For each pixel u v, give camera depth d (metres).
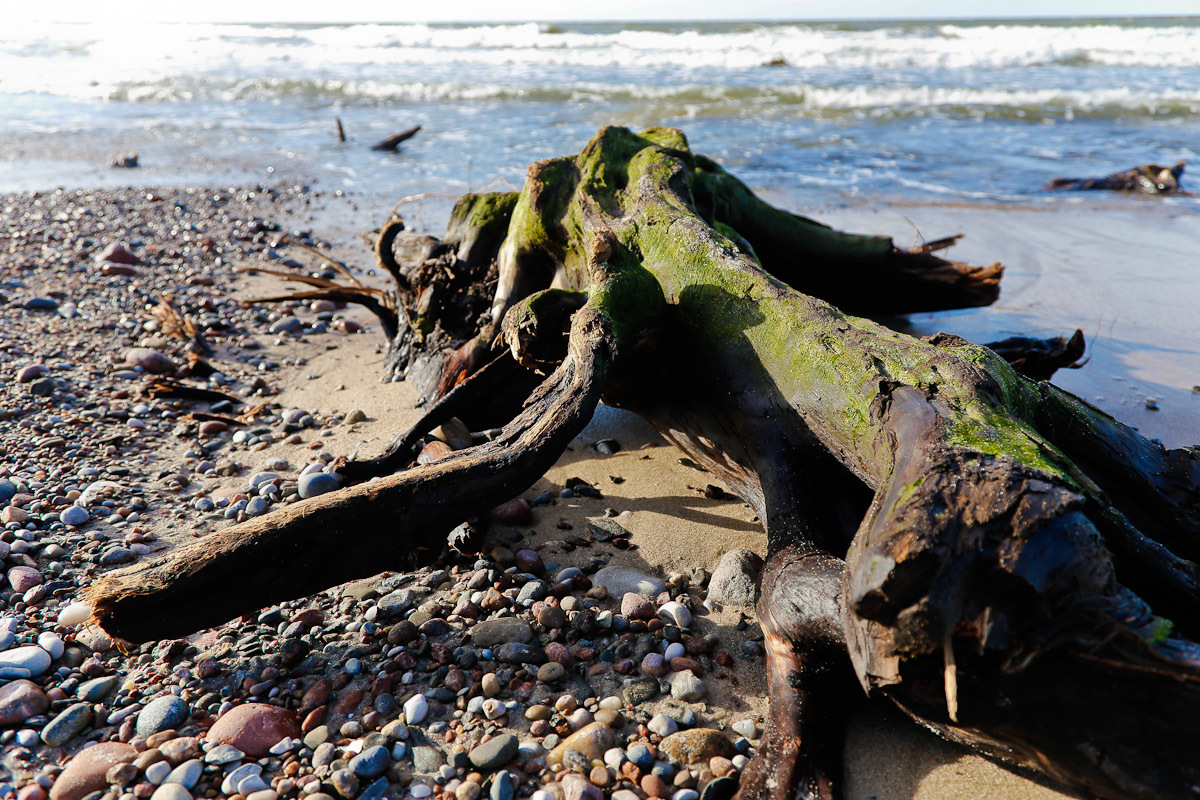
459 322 4.66
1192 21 60.81
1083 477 1.99
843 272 5.52
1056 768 1.81
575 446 4.18
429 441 3.89
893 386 2.37
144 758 2.16
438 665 2.53
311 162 12.41
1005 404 2.26
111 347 5.48
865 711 2.30
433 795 2.06
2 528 3.34
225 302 6.47
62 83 22.06
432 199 9.90
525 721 2.30
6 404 4.52
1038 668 1.66
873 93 17.23
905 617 1.72
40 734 2.29
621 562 3.11
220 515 3.52
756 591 2.58
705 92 17.80
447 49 33.66
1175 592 2.11
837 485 2.68
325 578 2.54
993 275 5.43
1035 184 9.98
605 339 2.96
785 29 44.94
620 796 2.00
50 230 8.70
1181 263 6.83
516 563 3.07
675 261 3.46
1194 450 3.06
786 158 11.66
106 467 3.92
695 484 3.70
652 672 2.49
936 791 2.05
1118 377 4.77
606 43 38.97
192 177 11.63
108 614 2.38
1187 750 1.62
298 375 5.16
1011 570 1.66
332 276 7.17
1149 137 12.89
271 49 35.50
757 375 2.94
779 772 2.03
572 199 4.25
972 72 23.75
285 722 2.30
